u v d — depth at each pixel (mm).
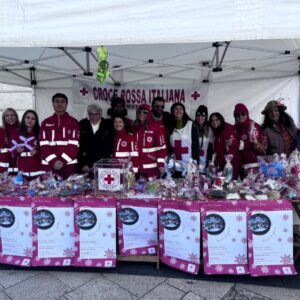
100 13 1840
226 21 1753
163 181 2871
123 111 3781
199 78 4281
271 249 2410
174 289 2383
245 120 3617
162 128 3604
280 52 3383
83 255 2584
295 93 4125
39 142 3416
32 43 1886
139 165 3520
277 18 1708
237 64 3717
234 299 2250
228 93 4281
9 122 3574
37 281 2514
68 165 3430
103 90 4449
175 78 4332
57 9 1858
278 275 2539
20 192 2736
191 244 2467
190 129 3865
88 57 3586
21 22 1878
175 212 2502
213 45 3160
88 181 2967
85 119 3902
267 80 4172
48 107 4605
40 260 2621
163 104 3896
